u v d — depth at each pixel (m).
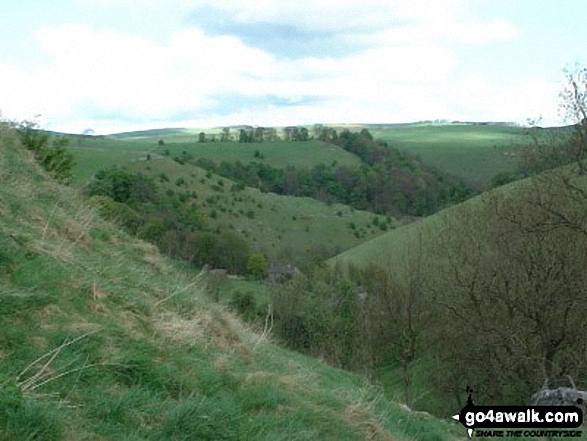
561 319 21.45
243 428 4.70
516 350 20.50
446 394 22.73
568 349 20.98
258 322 9.81
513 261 22.38
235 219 74.44
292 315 27.83
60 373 4.25
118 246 8.38
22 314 4.77
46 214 7.43
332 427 5.64
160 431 4.17
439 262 25.84
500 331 21.48
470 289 22.62
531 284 21.73
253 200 82.00
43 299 5.06
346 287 30.86
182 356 5.43
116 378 4.64
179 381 4.96
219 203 75.81
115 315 5.60
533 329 21.81
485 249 23.78
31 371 4.14
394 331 25.98
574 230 21.03
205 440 4.32
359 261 45.41
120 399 4.23
